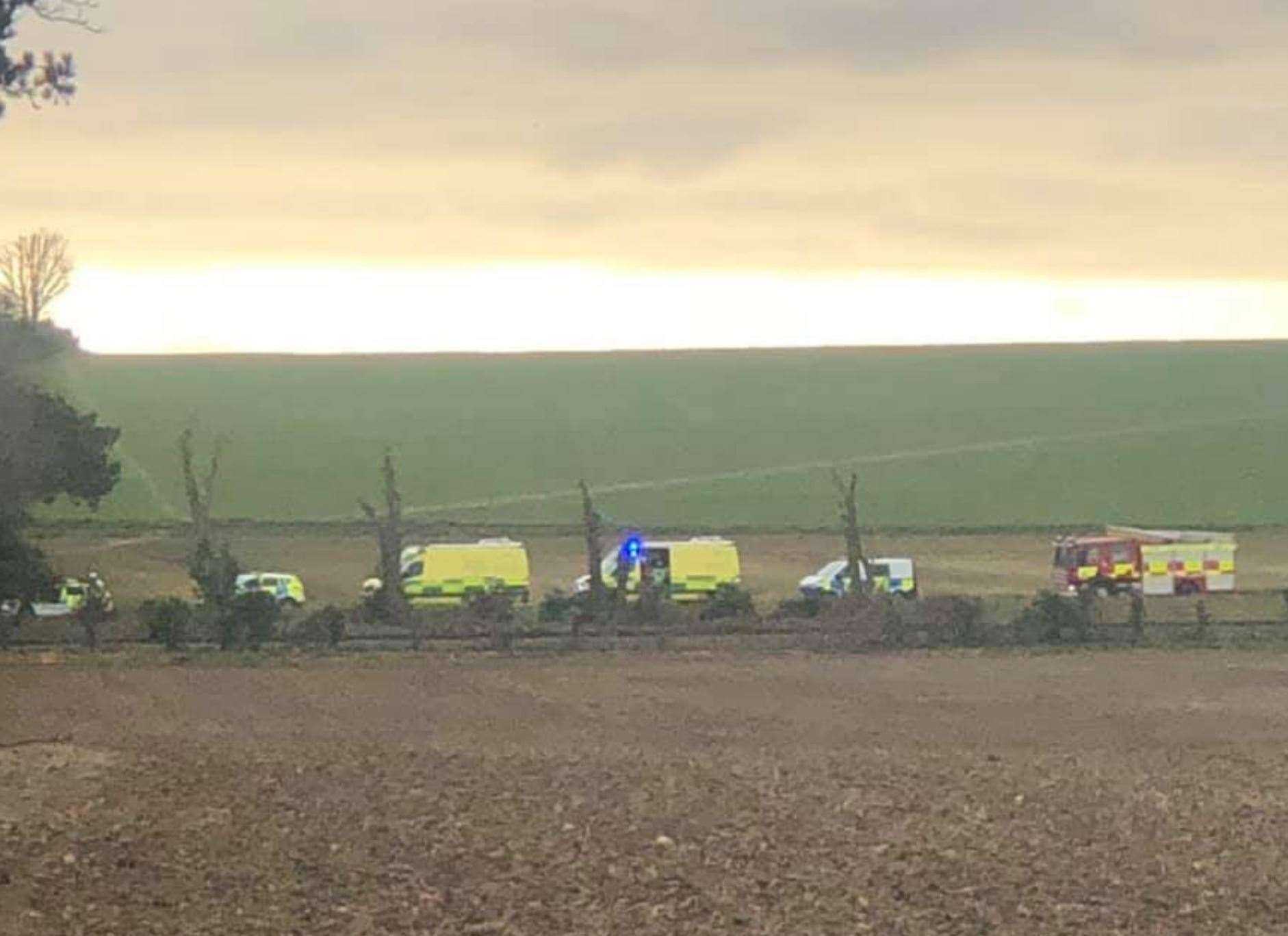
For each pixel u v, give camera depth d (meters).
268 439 118.12
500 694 44.75
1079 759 32.28
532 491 109.88
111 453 102.62
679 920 17.97
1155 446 120.31
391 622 60.88
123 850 21.62
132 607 64.44
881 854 21.72
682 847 22.09
